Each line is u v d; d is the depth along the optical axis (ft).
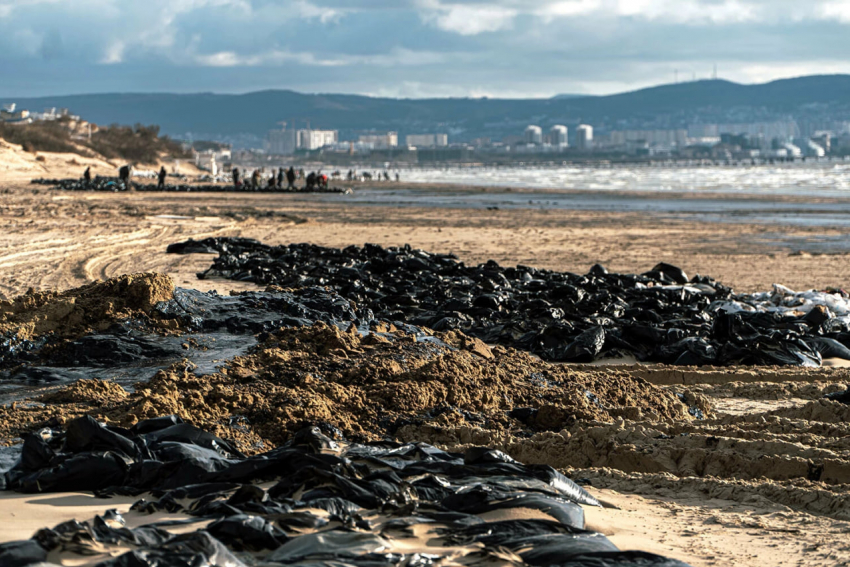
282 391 27.43
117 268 71.56
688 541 17.48
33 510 17.69
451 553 15.06
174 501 17.84
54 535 14.28
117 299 36.50
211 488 18.37
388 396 28.48
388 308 51.90
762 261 85.66
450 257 72.74
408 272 64.03
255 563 14.35
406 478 19.74
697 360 42.57
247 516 15.60
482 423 28.35
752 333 46.03
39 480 19.12
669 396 34.04
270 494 18.15
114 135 555.69
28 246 84.89
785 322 49.32
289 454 19.44
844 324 50.93
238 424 25.00
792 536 17.99
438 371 30.71
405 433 26.76
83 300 36.29
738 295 61.93
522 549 15.14
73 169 358.43
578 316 48.91
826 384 37.19
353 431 26.02
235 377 29.01
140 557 13.20
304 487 18.31
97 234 99.50
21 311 35.27
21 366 31.71
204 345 34.24
